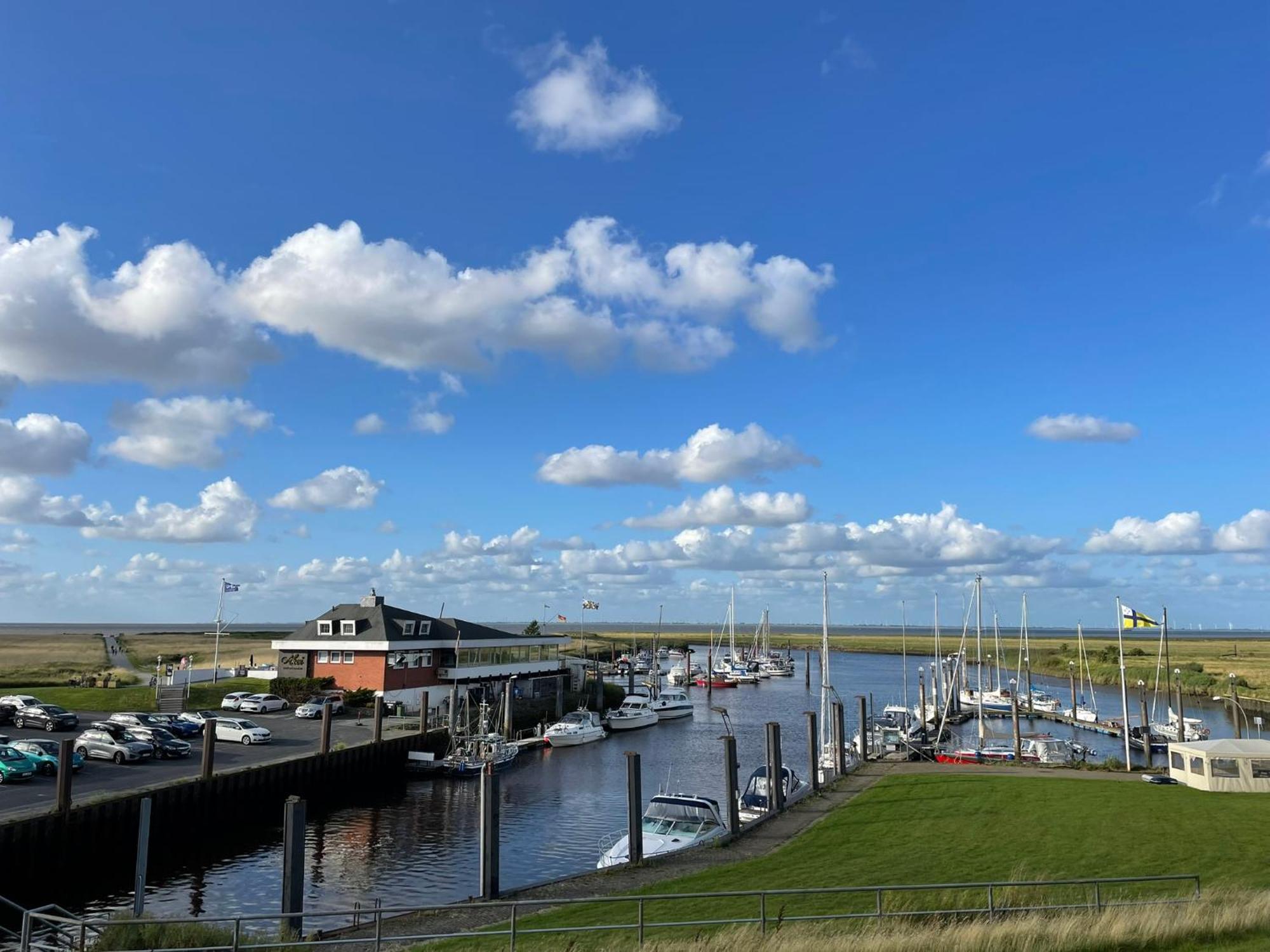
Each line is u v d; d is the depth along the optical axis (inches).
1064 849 1104.8
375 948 805.9
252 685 3233.3
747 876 1074.7
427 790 2230.6
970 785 1603.1
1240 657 6579.7
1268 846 1096.8
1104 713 4035.4
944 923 772.0
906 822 1334.9
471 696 3265.3
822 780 2005.4
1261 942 671.8
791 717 3971.5
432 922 983.0
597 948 746.8
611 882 1095.0
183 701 2861.7
